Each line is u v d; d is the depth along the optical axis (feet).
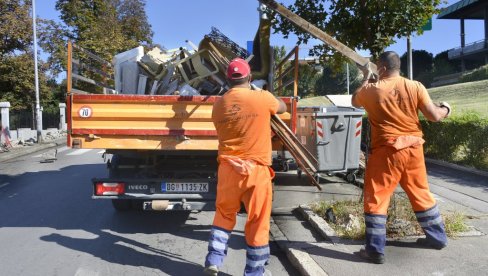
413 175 15.24
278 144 20.07
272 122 16.92
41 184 34.78
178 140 19.36
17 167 45.34
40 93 81.56
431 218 15.44
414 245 16.12
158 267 16.63
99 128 19.29
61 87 123.85
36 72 75.46
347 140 30.32
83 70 22.85
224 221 14.43
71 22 110.52
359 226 18.26
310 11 25.55
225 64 20.98
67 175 38.81
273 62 23.90
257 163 14.06
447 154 35.50
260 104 14.12
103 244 19.40
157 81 22.76
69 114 19.22
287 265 16.33
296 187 29.68
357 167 30.78
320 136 29.89
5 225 22.74
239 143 14.08
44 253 18.37
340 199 25.50
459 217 18.67
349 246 16.62
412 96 14.90
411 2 23.26
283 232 19.70
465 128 33.32
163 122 19.29
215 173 21.25
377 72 15.98
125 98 19.12
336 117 30.04
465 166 32.73
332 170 30.27
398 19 23.88
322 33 17.90
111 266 16.79
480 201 23.34
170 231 21.21
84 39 106.11
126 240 19.90
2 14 73.41
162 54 25.05
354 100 16.05
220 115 14.29
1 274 16.20
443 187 26.99
